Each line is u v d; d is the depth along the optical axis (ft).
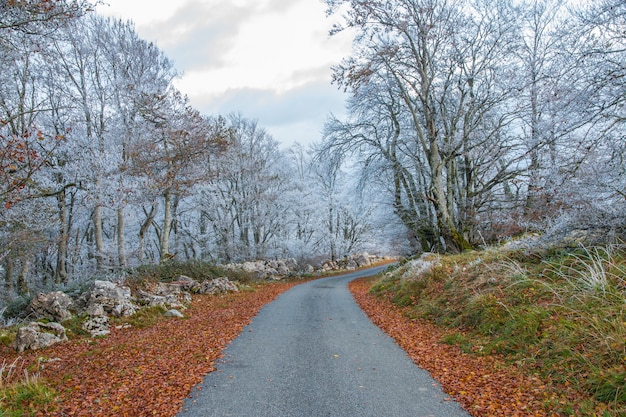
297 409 16.48
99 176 60.39
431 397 17.22
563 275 23.98
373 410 16.08
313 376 20.67
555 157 35.76
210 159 83.10
